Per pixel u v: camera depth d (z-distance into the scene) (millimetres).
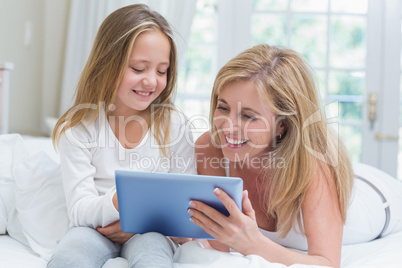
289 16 3127
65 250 957
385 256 1139
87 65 1304
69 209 1178
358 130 3150
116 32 1238
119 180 950
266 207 1290
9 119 2604
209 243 1220
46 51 3006
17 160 1417
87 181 1208
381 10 3119
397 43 3105
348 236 1338
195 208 973
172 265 936
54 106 3027
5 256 1101
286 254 1007
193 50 3207
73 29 2859
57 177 1325
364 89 3139
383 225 1423
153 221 1020
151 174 932
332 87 3152
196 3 2883
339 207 1160
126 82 1234
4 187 1349
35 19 2869
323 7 3139
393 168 3115
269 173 1236
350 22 3146
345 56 3162
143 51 1224
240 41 3150
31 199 1277
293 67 1187
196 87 3223
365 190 1425
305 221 1126
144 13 1268
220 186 926
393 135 3105
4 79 2039
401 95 3121
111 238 1123
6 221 1304
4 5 2506
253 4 3164
